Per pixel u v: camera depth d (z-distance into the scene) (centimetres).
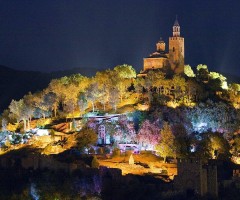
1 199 17700
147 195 18288
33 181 19038
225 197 18462
